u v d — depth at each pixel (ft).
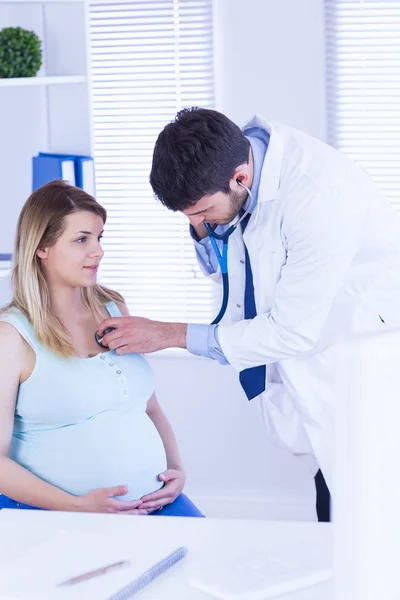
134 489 5.71
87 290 6.19
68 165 8.22
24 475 5.43
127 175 9.87
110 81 9.71
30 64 8.05
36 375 5.63
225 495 10.14
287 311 5.82
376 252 6.25
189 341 6.04
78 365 5.75
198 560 3.59
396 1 9.02
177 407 10.05
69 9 9.25
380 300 6.31
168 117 9.70
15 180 9.37
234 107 9.50
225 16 9.30
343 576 2.03
